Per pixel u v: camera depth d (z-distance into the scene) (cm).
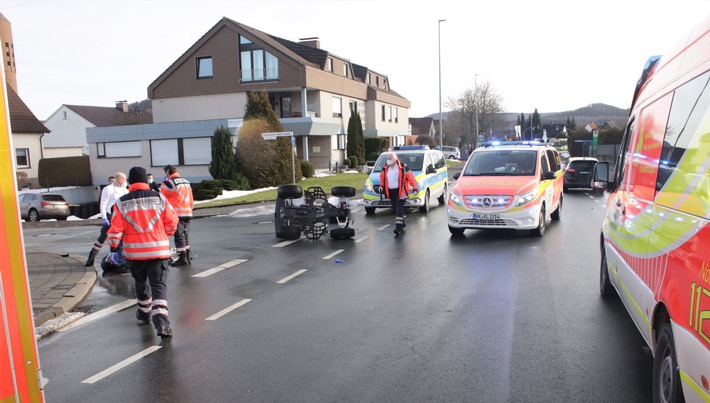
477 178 1212
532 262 915
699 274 292
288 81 3822
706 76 326
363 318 636
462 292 737
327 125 4006
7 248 276
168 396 448
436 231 1301
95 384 478
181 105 4081
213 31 3922
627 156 581
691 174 329
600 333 560
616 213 592
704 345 281
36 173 4219
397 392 438
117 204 609
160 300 607
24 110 4244
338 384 456
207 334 603
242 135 2838
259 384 462
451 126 8738
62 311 712
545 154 1331
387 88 6056
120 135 3366
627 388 433
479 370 475
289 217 1263
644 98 528
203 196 2469
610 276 626
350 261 979
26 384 284
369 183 1672
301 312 670
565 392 428
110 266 984
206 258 1058
